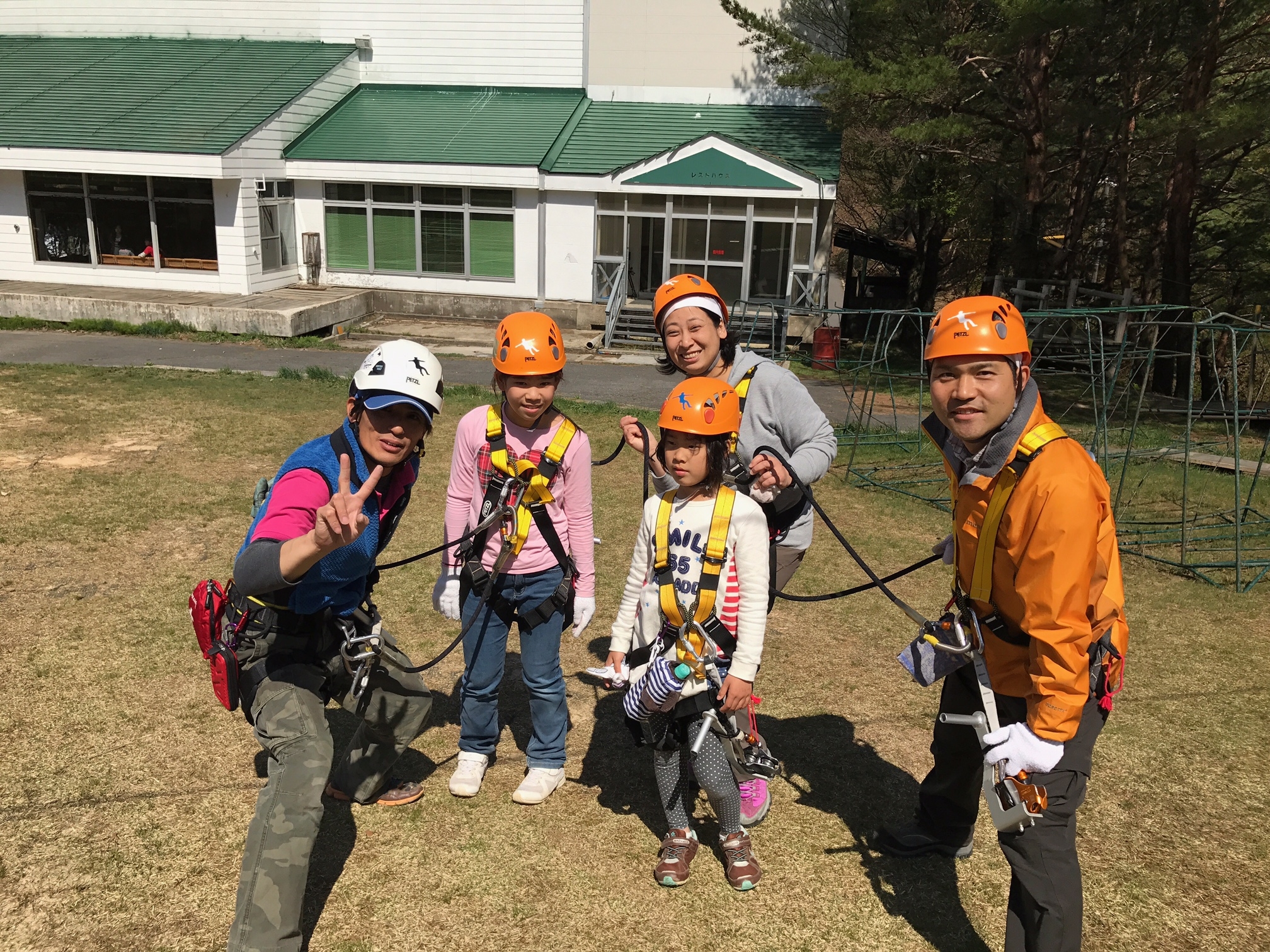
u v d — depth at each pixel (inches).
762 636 117.6
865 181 1107.9
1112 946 116.8
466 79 930.7
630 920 118.7
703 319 130.6
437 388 106.7
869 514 315.3
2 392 426.9
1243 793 151.3
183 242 795.4
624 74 906.7
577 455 135.4
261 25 944.9
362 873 125.4
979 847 136.6
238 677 110.2
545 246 831.1
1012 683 102.9
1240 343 784.9
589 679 186.9
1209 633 219.9
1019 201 795.4
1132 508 344.8
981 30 677.3
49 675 172.9
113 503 275.0
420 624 206.4
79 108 817.5
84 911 116.0
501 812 140.1
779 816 142.0
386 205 839.1
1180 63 666.2
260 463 328.8
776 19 868.6
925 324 940.0
